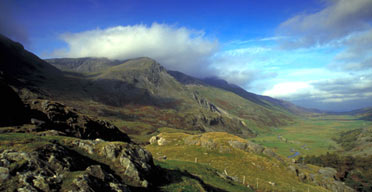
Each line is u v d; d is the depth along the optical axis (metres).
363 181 118.94
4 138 21.41
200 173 44.47
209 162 69.69
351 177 124.94
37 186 14.98
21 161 16.62
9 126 40.44
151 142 104.81
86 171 18.84
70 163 19.59
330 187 75.88
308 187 62.59
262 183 56.84
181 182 29.48
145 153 29.52
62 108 64.94
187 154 77.75
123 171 24.22
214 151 80.25
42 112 56.09
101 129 76.44
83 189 15.98
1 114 42.41
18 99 51.91
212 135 95.19
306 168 95.94
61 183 16.34
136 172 24.20
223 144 84.00
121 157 25.70
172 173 32.34
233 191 39.31
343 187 77.62
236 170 64.62
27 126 42.59
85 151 25.28
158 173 29.45
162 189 25.50
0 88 46.69
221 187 39.25
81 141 26.62
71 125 60.84
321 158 152.25
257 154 82.12
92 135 66.31
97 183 17.77
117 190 18.53
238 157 75.88
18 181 14.82
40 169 16.72
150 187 24.14
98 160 24.45
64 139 25.94
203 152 78.81
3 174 14.79
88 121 70.31
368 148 197.12
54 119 56.81
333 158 145.88
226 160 72.06
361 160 142.00
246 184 53.59
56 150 20.25
